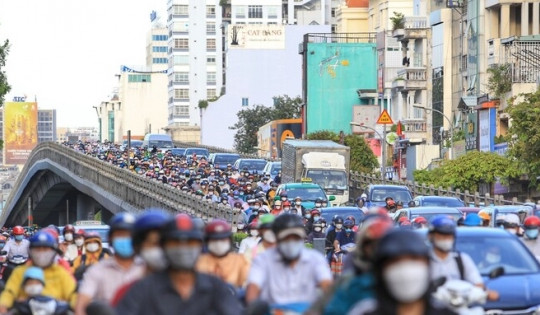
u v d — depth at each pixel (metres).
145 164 151.25
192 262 17.48
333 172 107.56
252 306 18.84
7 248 47.56
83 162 165.62
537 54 137.50
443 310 14.48
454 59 169.62
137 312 17.45
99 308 17.27
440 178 123.06
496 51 149.00
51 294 25.98
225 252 26.69
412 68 181.75
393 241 14.27
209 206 87.31
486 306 30.17
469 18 157.88
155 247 19.52
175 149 191.50
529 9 148.38
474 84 155.25
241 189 104.56
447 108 170.38
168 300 17.52
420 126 178.75
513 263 31.19
